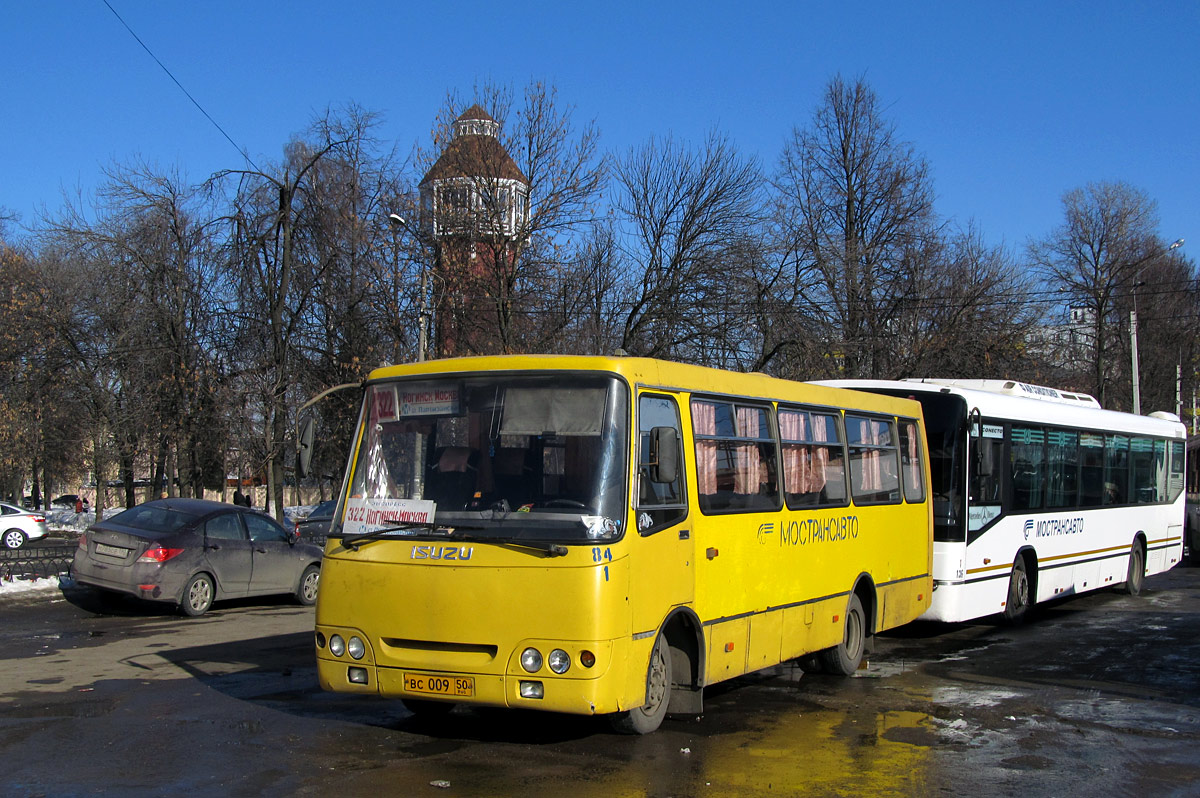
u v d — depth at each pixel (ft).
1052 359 127.85
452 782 20.24
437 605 21.38
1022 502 44.73
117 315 101.91
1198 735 25.61
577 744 23.48
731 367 101.09
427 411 23.34
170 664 33.91
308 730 24.50
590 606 20.61
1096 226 149.48
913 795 20.21
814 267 113.29
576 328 100.63
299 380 97.86
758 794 19.94
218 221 88.58
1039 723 26.71
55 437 120.57
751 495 27.50
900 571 36.63
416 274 93.35
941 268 125.29
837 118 132.98
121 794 19.16
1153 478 60.85
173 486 111.04
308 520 74.54
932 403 41.14
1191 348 160.25
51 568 59.06
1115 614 50.06
